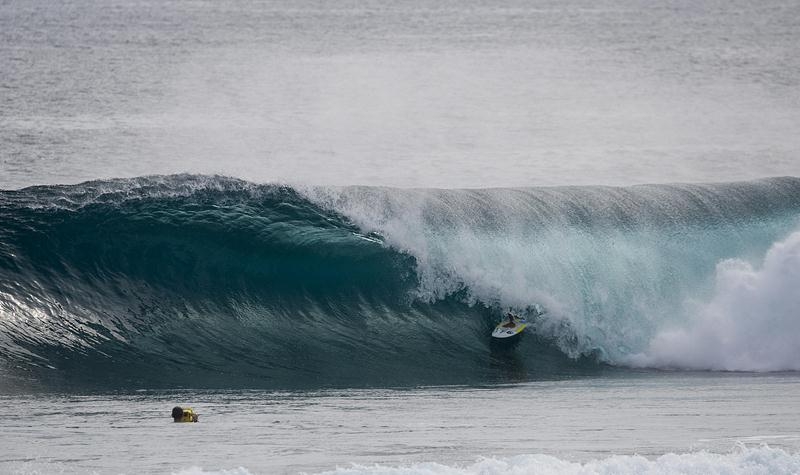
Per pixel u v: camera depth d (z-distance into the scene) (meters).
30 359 82.62
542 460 52.72
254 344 91.00
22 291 90.12
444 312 97.69
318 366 88.44
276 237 99.81
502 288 99.25
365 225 102.62
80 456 57.31
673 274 102.00
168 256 97.06
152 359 86.06
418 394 79.94
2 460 56.38
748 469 51.44
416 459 56.84
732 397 77.69
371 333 94.69
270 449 59.25
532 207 106.62
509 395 79.75
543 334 96.56
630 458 52.78
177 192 102.94
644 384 84.88
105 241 97.00
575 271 100.75
